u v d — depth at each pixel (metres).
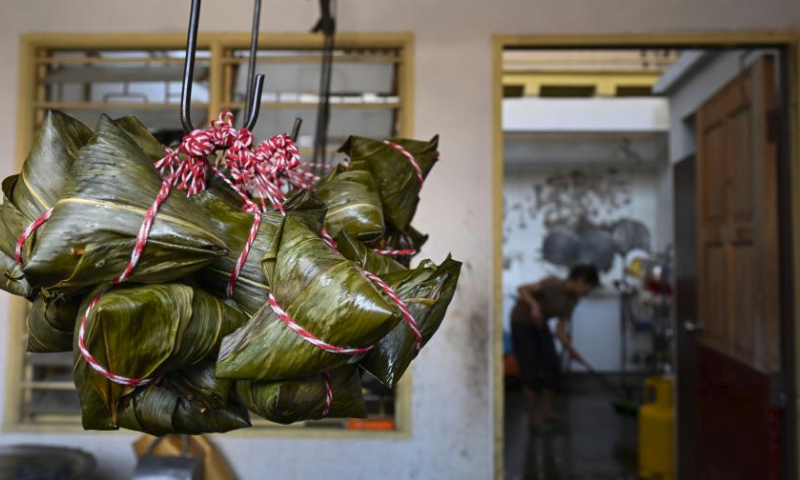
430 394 2.56
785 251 2.53
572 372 7.11
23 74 2.62
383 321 0.70
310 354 0.71
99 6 2.62
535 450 4.57
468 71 2.58
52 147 0.82
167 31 2.62
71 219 0.71
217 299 0.80
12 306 2.59
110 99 2.70
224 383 0.78
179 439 2.39
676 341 3.62
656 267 6.57
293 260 0.76
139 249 0.72
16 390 2.59
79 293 0.75
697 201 3.31
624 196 7.07
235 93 2.65
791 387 2.49
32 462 2.19
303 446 2.57
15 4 2.63
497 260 2.54
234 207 0.89
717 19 2.55
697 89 3.49
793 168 2.50
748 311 2.71
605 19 2.57
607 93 5.26
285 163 0.98
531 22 2.58
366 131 2.63
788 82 2.54
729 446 2.90
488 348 2.55
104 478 2.59
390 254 1.04
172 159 0.90
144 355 0.71
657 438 3.84
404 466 2.56
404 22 2.59
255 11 1.04
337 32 2.59
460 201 2.56
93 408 0.77
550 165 7.12
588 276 5.10
